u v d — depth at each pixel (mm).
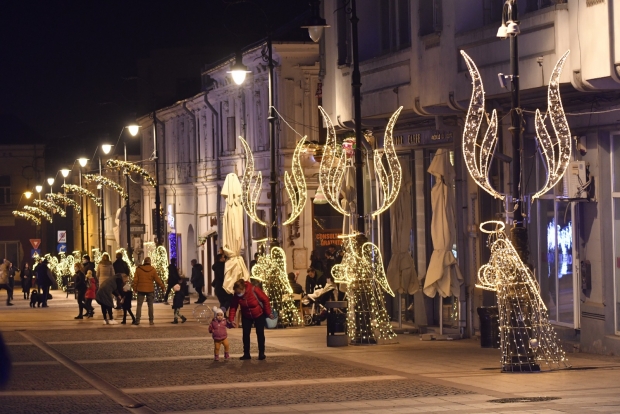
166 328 32312
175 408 14508
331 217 45844
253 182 49375
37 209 87750
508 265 18094
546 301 23719
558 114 19500
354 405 14375
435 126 27984
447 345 24531
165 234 70500
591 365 19094
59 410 14414
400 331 28719
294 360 21297
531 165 23875
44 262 51062
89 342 26500
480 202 25516
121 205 83688
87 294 38938
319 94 45094
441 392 15484
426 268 29500
